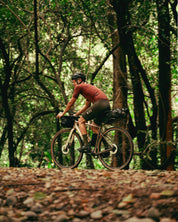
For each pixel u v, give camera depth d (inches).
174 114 429.4
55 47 415.8
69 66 443.8
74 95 233.9
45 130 445.1
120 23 320.8
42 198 138.0
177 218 105.2
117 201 128.3
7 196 145.9
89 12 349.4
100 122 231.6
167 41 320.8
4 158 518.9
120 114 221.1
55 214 120.8
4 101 379.9
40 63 440.5
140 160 332.5
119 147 225.1
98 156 231.8
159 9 313.3
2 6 356.5
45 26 420.8
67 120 243.8
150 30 318.0
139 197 128.3
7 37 396.5
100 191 143.1
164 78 320.2
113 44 362.6
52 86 445.1
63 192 146.7
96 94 227.5
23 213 122.0
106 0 346.9
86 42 427.8
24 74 445.4
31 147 464.8
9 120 388.2
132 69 350.3
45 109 450.0
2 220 111.4
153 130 371.9
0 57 410.3
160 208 114.0
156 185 142.9
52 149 255.0
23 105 449.1
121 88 349.7
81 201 132.0
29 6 383.6
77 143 373.7
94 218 114.1
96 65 411.5
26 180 175.0
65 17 390.6
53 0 386.9
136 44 386.0
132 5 334.3
